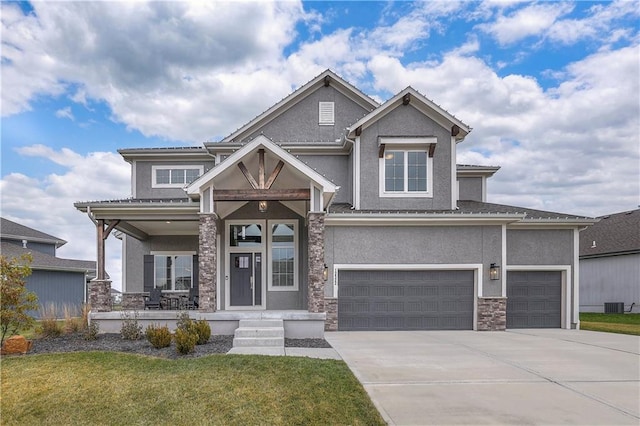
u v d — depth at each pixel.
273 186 15.19
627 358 9.50
